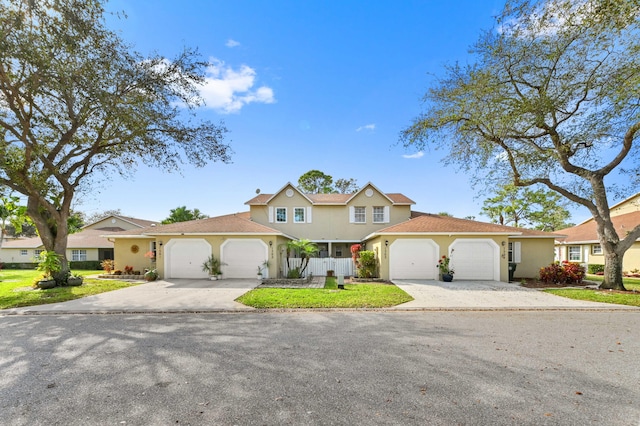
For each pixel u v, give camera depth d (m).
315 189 42.97
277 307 9.60
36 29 10.32
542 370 4.65
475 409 3.51
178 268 17.58
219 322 7.83
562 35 11.20
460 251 16.59
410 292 12.59
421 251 16.83
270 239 17.39
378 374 4.48
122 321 8.01
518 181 14.97
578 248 25.47
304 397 3.78
